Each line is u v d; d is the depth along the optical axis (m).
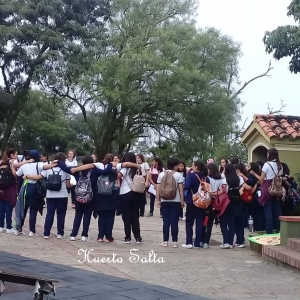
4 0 31.89
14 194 12.20
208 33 33.94
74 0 32.84
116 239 11.80
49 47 32.91
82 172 11.10
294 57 18.73
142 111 32.91
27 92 34.41
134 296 6.51
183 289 7.22
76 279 7.39
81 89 33.12
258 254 10.31
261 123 15.37
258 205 12.58
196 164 10.88
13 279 5.53
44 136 45.56
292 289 7.34
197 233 10.91
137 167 11.11
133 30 33.41
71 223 14.51
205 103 32.22
